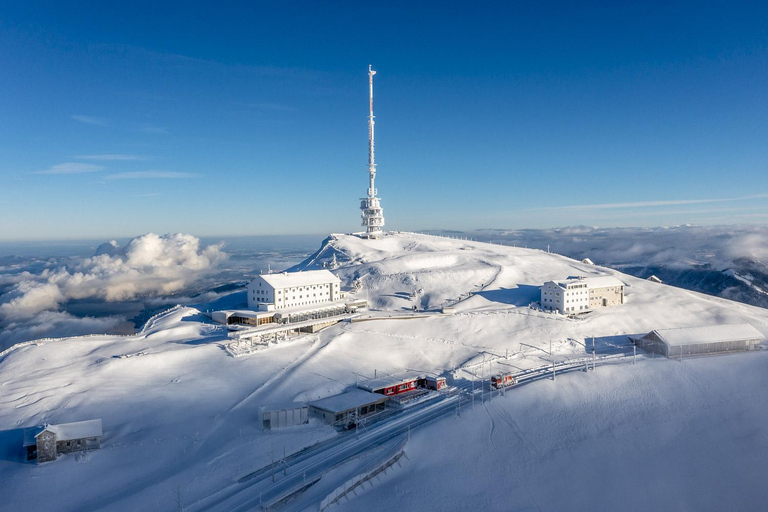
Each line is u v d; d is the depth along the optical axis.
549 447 83.62
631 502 73.25
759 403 100.38
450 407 93.44
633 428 90.94
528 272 198.00
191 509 58.12
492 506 67.62
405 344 129.50
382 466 69.81
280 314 135.12
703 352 123.06
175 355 108.75
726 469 81.38
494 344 130.12
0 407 84.50
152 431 78.44
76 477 65.19
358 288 184.12
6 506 58.47
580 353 126.31
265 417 81.06
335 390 98.44
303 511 58.66
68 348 115.50
